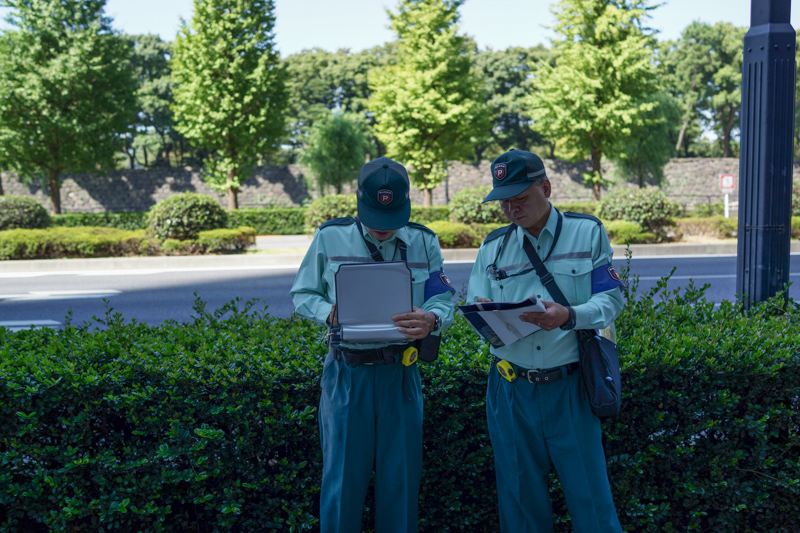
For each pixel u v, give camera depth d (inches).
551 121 1213.1
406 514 102.7
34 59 1182.9
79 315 381.1
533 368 100.1
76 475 113.4
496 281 104.8
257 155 1266.0
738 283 162.4
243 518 115.4
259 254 644.7
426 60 1232.8
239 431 114.1
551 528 104.7
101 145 1231.5
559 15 1164.5
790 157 155.2
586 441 99.9
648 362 115.7
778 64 152.7
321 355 120.8
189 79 1230.3
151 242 650.2
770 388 119.8
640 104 1159.6
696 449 119.6
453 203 727.1
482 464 117.7
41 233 629.6
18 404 112.7
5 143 1174.3
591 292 100.0
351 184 1437.0
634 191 744.3
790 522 123.4
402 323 95.6
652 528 117.7
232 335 135.9
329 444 102.7
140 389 113.4
